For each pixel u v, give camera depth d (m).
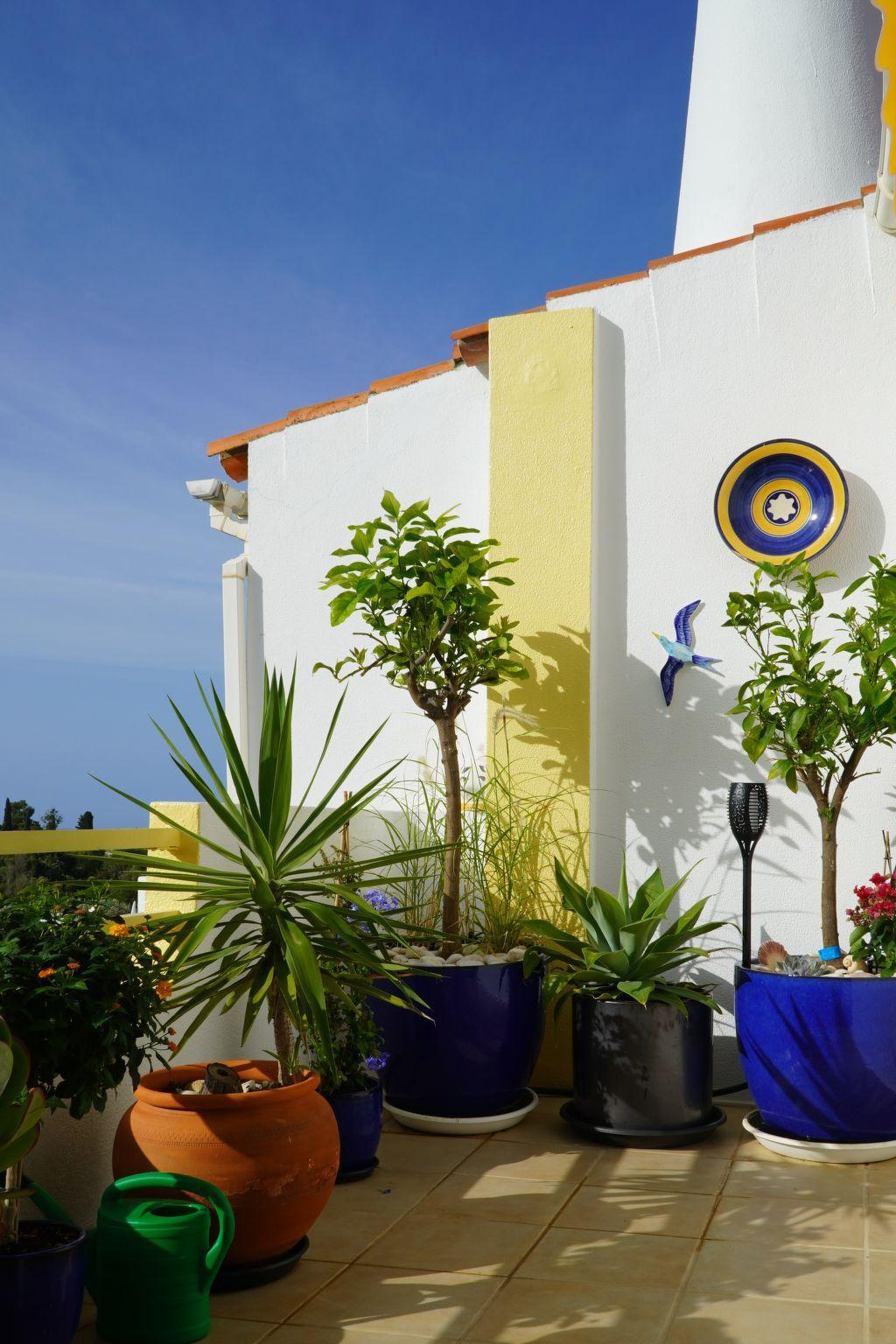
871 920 4.11
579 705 5.02
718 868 4.90
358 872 3.33
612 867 5.03
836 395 4.89
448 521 4.64
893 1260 3.00
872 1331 2.59
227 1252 2.72
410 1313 2.70
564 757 5.02
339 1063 3.73
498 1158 3.99
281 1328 2.62
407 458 5.67
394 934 3.13
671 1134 4.06
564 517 5.13
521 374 5.25
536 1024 4.48
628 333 5.23
